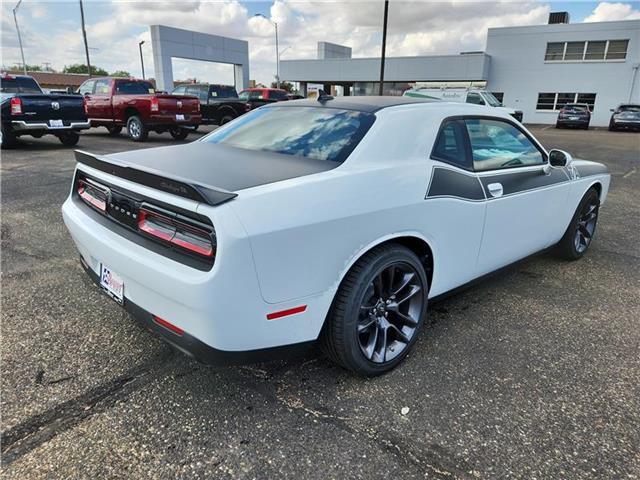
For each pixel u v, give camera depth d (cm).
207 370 249
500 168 308
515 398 231
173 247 197
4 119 1016
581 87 2836
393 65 3134
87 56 2650
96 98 1359
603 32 2705
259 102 1764
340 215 208
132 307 220
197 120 1353
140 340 278
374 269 227
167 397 227
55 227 496
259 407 221
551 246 395
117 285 229
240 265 180
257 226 183
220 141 300
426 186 249
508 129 327
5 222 512
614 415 221
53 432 202
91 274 258
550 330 302
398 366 257
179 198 192
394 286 248
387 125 254
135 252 206
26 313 307
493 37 2988
